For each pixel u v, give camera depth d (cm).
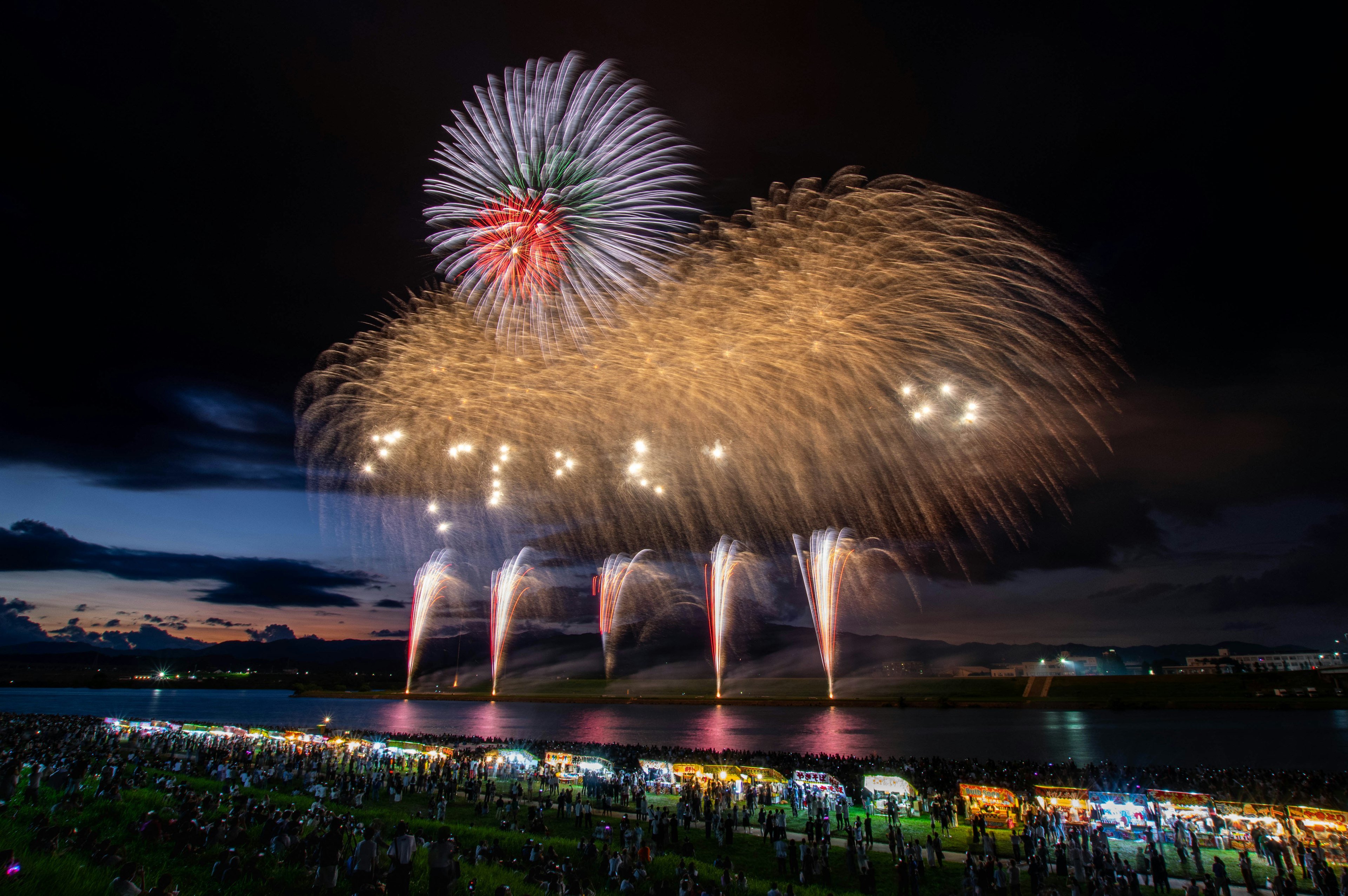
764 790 4362
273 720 15675
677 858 2767
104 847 2005
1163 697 19200
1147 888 2675
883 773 5238
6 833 2059
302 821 2652
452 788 4569
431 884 1716
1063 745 10288
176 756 5722
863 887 2566
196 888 1895
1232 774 5497
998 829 3656
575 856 2808
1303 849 2753
